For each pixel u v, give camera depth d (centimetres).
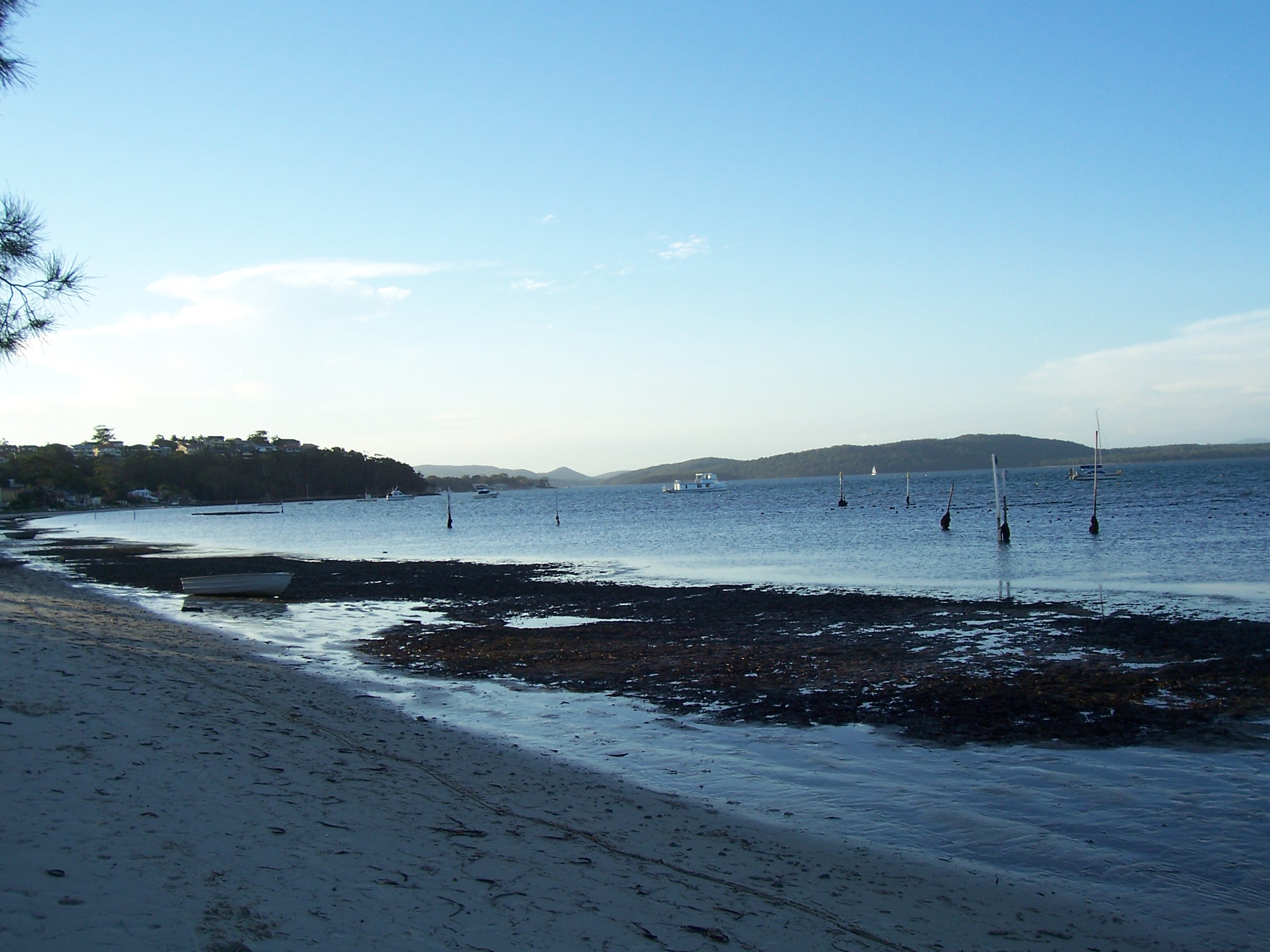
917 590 2608
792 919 572
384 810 706
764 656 1669
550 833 707
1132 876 692
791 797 882
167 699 1039
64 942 419
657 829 757
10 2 836
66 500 16788
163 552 5403
